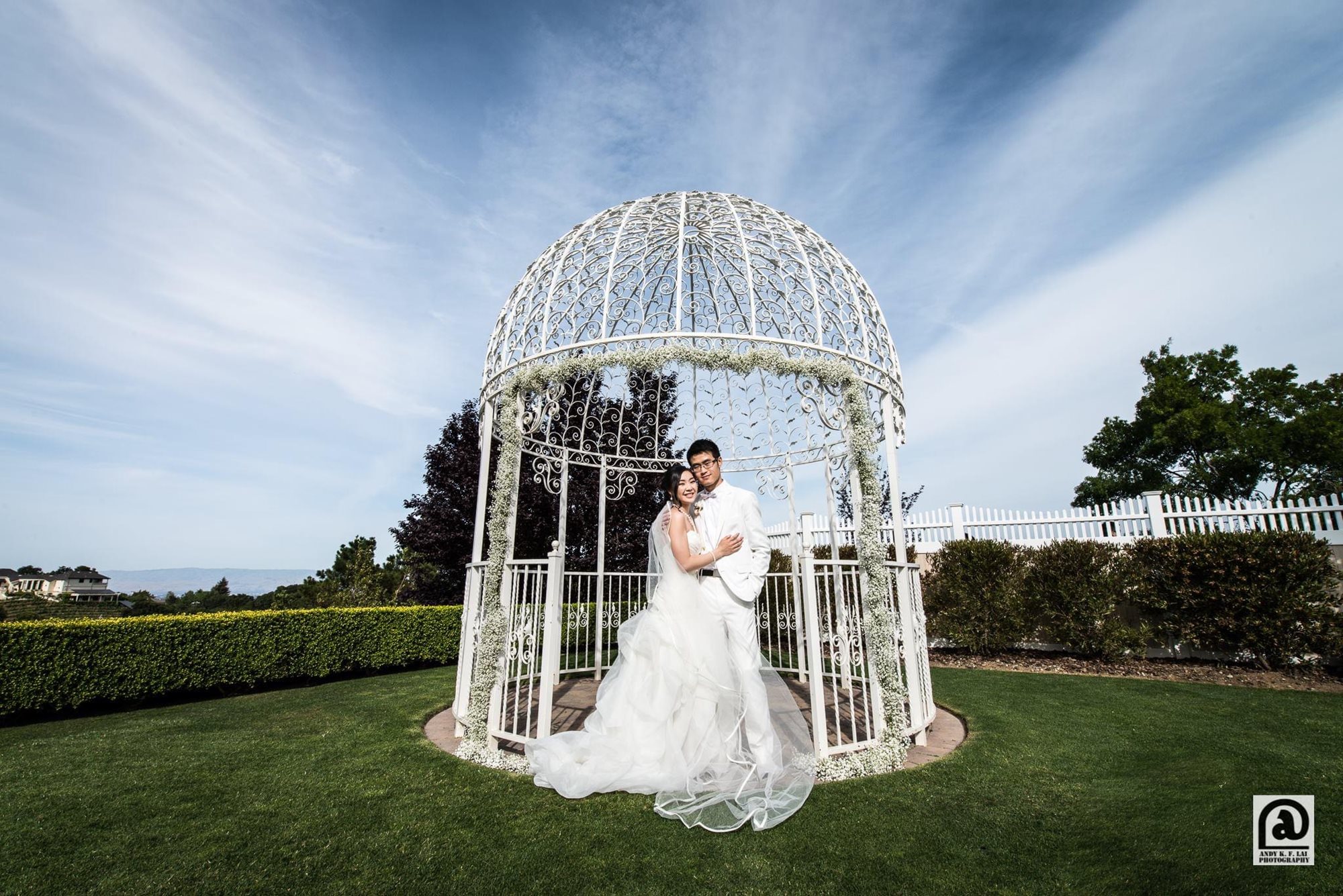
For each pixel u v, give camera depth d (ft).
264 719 15.26
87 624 17.52
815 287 12.57
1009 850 7.40
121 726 14.82
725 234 15.06
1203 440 55.88
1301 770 10.05
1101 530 27.43
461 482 35.55
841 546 23.15
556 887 6.57
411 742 12.62
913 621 13.16
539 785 9.79
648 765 9.60
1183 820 8.00
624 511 33.24
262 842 7.78
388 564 53.67
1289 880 6.23
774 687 12.26
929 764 10.93
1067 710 15.30
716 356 11.37
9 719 16.72
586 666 21.06
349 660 23.04
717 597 10.86
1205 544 21.42
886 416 13.42
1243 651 20.83
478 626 13.20
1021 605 24.81
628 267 15.11
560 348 12.13
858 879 6.72
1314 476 52.03
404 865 7.12
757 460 20.11
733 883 6.63
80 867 7.11
